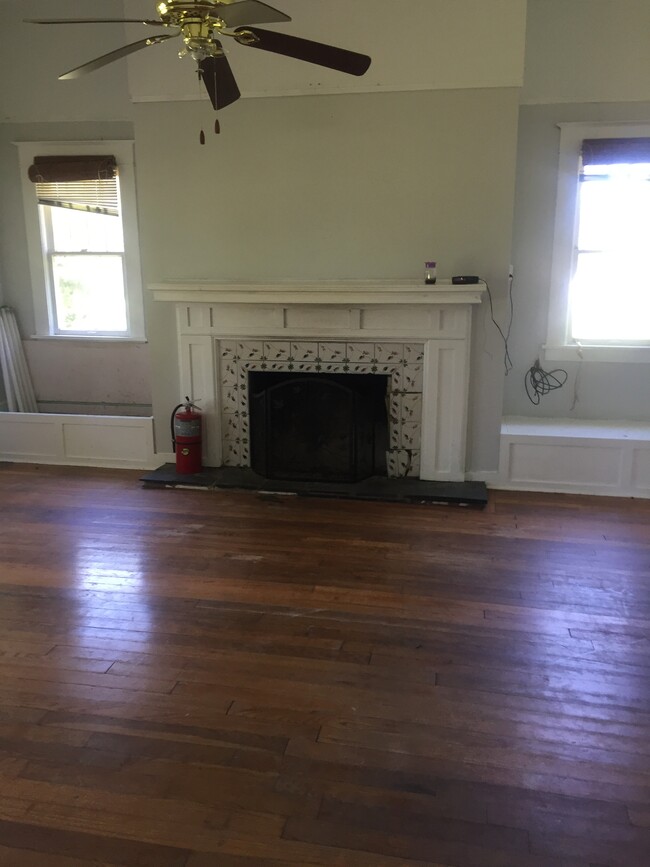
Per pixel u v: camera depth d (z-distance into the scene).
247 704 2.24
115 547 3.52
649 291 4.62
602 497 4.28
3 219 5.38
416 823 1.76
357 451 4.39
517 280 4.69
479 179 4.02
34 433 5.00
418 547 3.51
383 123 4.05
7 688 2.32
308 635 2.67
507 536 3.65
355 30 3.94
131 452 4.88
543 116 4.43
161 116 4.29
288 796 1.85
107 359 5.53
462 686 2.34
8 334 5.47
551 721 2.17
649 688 2.34
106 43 4.91
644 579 3.17
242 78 4.12
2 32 5.04
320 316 4.29
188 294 4.31
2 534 3.71
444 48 3.88
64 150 5.14
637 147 4.32
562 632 2.70
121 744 2.05
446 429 4.33
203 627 2.73
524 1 3.77
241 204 4.32
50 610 2.87
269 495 4.31
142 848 1.69
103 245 5.36
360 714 2.19
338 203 4.20
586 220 4.59
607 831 1.74
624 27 4.22
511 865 1.64
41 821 1.77
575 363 4.75
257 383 4.59
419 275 4.20
